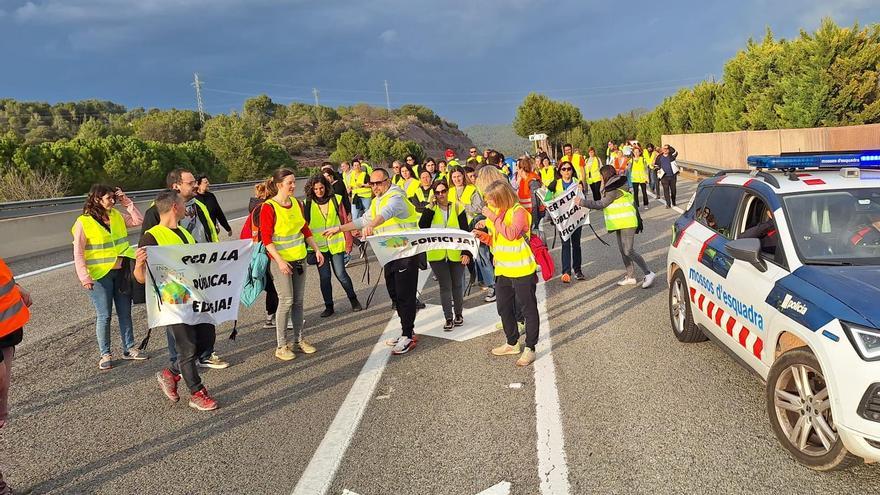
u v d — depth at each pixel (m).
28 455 4.41
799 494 3.35
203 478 3.94
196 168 42.88
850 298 3.45
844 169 4.79
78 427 4.85
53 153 31.77
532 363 5.64
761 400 4.57
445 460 3.96
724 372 5.13
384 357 6.05
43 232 15.34
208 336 5.14
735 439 3.99
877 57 26.33
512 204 5.48
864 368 3.15
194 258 4.98
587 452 3.95
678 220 6.38
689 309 5.69
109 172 34.06
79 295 9.71
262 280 6.10
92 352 6.77
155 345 6.94
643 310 7.13
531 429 4.31
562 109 84.75
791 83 28.42
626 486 3.53
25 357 6.72
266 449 4.28
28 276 11.78
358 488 3.70
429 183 9.64
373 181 6.62
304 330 7.17
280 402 5.09
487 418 4.54
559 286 8.66
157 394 5.45
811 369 3.54
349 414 4.76
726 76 37.34
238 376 5.78
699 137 32.81
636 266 9.53
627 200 8.08
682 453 3.86
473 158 15.02
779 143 22.78
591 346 6.01
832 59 26.97
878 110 26.27
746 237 4.80
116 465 4.20
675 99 52.44
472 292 8.62
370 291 9.02
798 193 4.62
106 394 5.52
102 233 6.06
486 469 3.82
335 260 7.68
